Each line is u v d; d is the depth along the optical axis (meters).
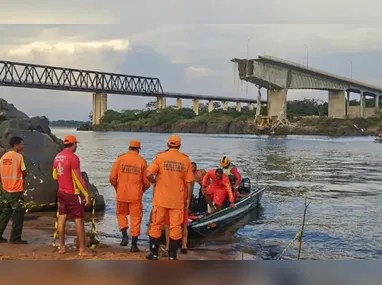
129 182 7.36
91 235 7.89
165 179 6.21
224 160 10.80
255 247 8.50
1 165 7.39
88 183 11.79
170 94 156.50
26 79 114.44
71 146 6.67
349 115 129.88
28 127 12.92
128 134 125.75
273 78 111.25
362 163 34.44
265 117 122.94
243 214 11.42
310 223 10.79
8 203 7.44
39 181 10.96
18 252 6.86
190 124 142.62
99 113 162.62
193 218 9.20
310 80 117.19
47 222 9.79
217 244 8.66
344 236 9.54
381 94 139.25
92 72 131.88
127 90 142.50
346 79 122.62
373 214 12.33
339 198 15.70
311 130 121.50
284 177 23.44
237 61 107.69
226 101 172.75
